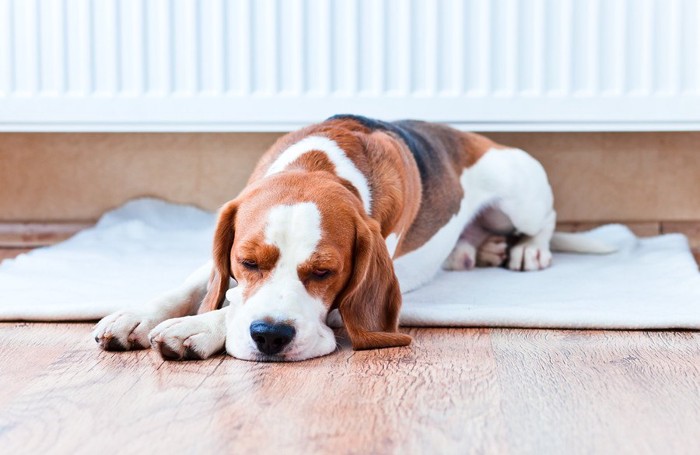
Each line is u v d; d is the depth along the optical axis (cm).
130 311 108
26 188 174
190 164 174
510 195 147
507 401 92
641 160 171
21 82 158
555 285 137
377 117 157
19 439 84
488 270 150
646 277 142
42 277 138
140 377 98
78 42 157
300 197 104
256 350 101
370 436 84
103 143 174
